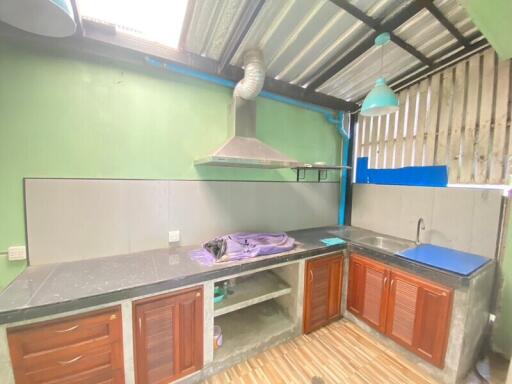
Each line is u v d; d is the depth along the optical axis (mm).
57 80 1560
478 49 1979
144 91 1847
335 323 2307
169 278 1424
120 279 1398
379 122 2854
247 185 2428
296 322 2086
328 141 3076
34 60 1495
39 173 1552
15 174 1497
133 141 1831
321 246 2166
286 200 2744
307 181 2910
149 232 1943
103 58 1684
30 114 1505
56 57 1547
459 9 1689
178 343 1501
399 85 2562
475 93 2035
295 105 2695
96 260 1706
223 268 1612
